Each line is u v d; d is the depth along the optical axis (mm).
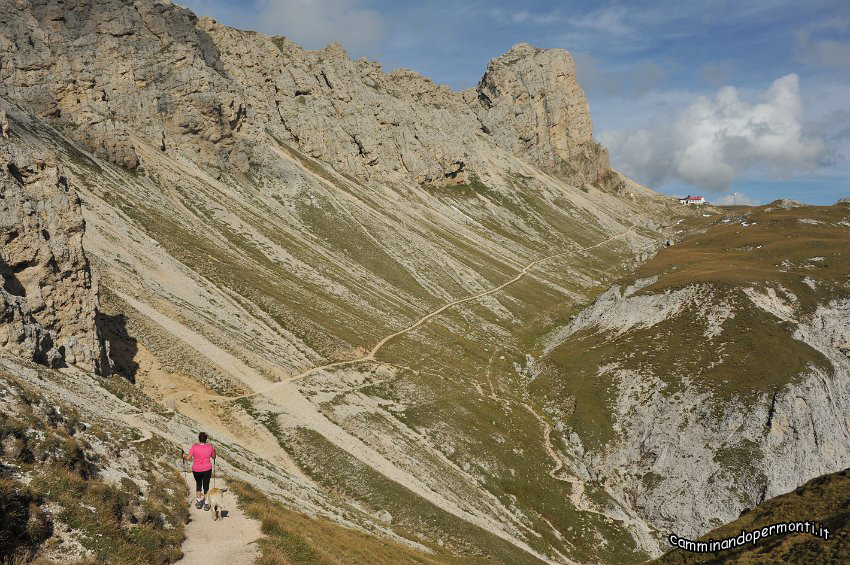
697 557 29328
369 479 67188
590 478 88562
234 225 139125
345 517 48531
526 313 162750
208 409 69000
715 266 142500
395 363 107500
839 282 121562
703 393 92688
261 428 70000
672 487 83750
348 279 143875
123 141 132750
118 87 149250
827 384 93438
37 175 55812
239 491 31219
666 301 120375
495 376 117438
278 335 99125
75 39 146750
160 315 82000
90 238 91438
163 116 155250
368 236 172750
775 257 146125
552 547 71062
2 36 131625
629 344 112562
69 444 23578
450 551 56312
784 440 84500
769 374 92438
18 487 19219
